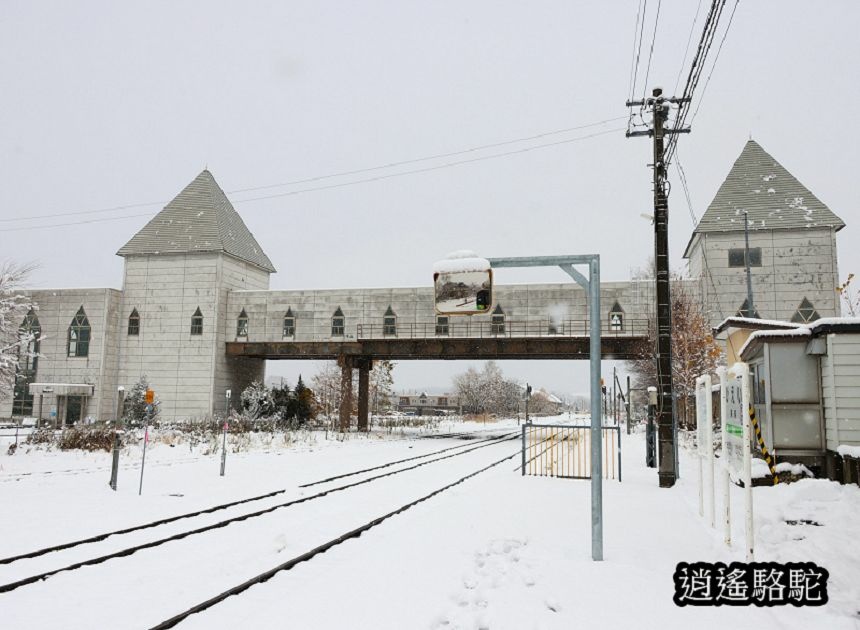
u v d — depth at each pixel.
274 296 50.34
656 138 16.94
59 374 51.03
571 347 42.44
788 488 13.38
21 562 8.16
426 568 7.65
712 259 42.16
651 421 20.97
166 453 24.83
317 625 5.74
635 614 5.99
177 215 53.78
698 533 9.63
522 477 17.38
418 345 45.81
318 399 71.38
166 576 7.49
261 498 13.80
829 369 13.96
